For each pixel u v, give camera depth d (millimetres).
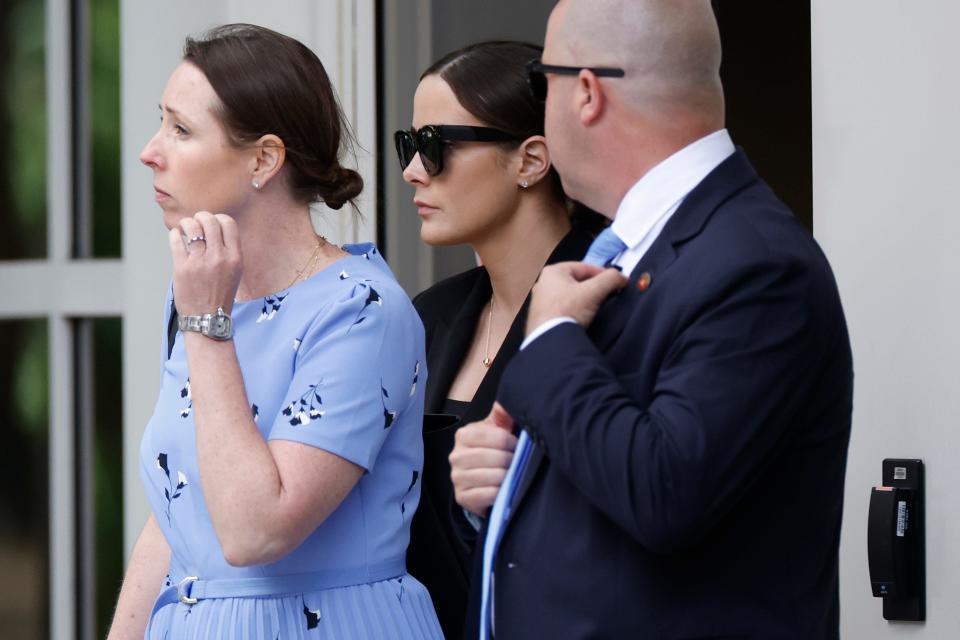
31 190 13812
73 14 13445
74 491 13469
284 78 7430
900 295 8766
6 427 13953
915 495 8641
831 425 6031
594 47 6230
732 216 6012
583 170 6410
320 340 7176
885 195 8828
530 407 5926
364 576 7305
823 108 9062
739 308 5703
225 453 6777
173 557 7582
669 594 5867
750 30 15922
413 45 12336
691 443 5527
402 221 12336
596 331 6168
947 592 8578
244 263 7477
